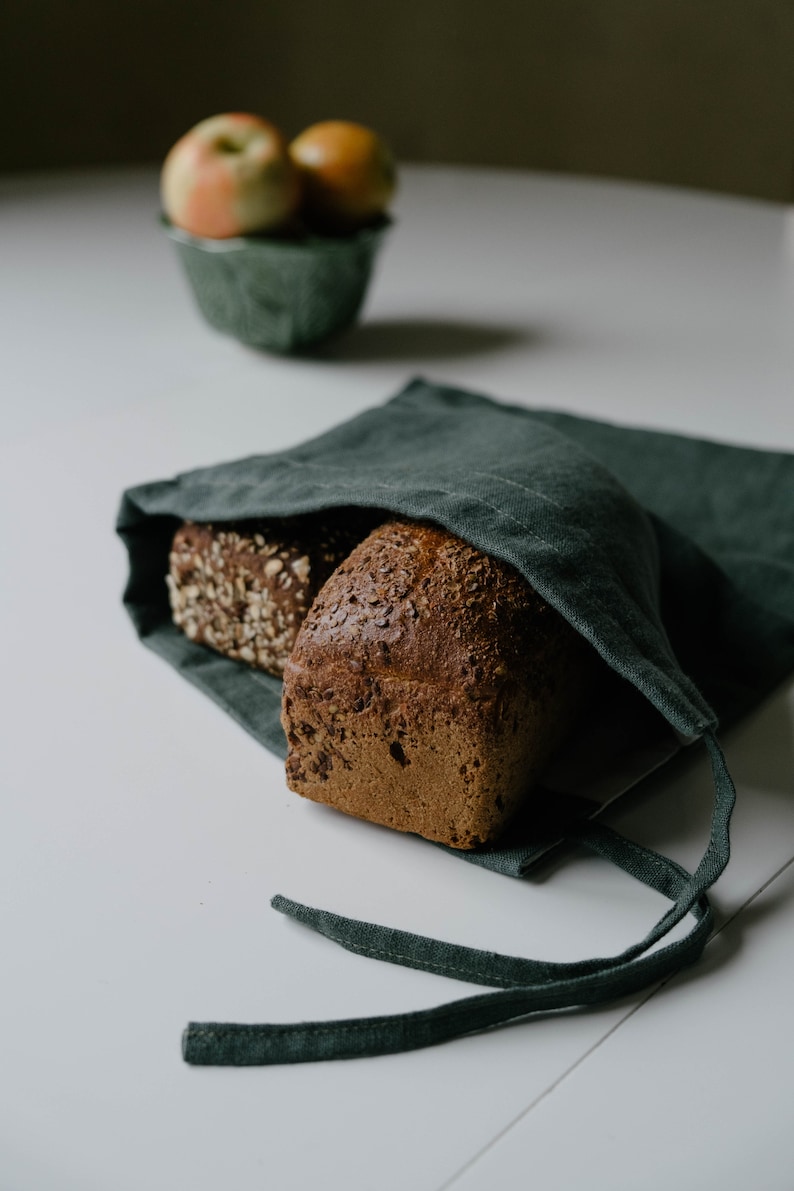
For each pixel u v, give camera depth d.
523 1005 0.45
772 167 1.72
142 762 0.55
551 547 0.52
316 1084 0.44
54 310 0.95
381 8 1.70
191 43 1.67
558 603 0.51
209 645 0.61
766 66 1.65
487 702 0.49
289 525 0.58
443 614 0.51
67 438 0.79
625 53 1.70
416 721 0.50
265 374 0.87
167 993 0.46
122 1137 0.42
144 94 1.68
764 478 0.71
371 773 0.52
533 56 1.73
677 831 0.52
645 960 0.46
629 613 0.52
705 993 0.47
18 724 0.57
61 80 1.62
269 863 0.51
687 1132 0.43
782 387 0.85
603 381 0.85
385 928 0.48
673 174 1.77
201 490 0.60
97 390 0.84
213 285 0.86
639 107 1.73
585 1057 0.45
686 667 0.60
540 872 0.51
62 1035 0.45
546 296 0.98
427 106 1.78
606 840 0.51
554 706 0.53
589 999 0.46
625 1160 0.42
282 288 0.84
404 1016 0.45
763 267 1.03
